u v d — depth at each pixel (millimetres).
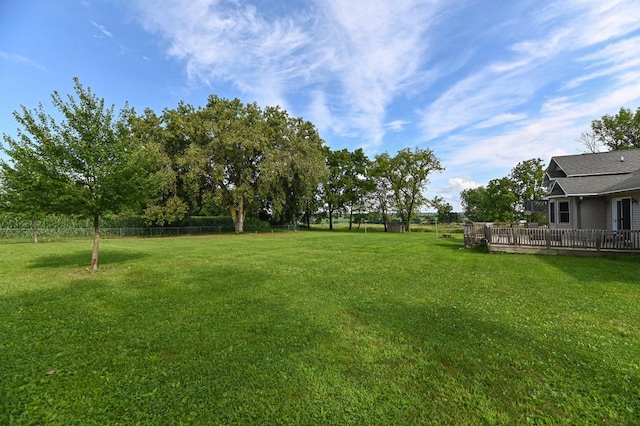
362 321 4680
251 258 11734
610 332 4141
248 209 32312
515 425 2348
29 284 7309
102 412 2516
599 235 11000
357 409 2551
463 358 3430
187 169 26656
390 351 3627
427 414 2482
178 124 26406
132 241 21328
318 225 53688
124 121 9406
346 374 3117
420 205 38906
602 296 5918
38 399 2678
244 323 4605
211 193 28406
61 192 8281
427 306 5418
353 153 43344
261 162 27953
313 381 2979
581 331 4176
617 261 9898
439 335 4094
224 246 16797
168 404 2629
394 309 5262
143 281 7629
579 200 14984
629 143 31172
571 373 3080
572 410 2518
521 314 4918
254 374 3121
